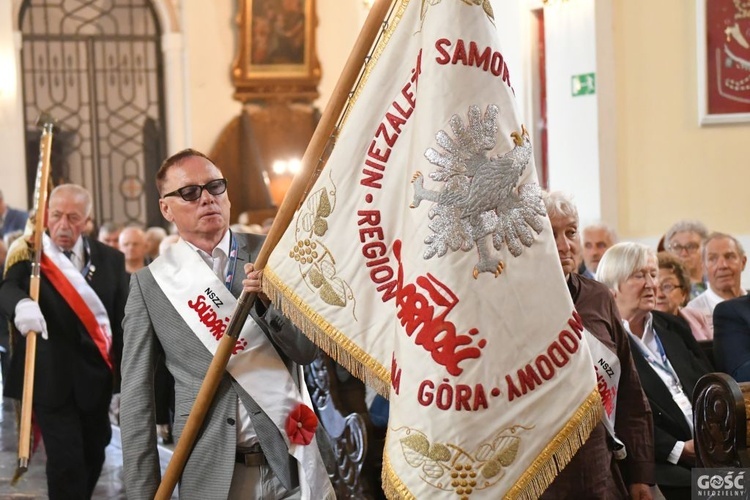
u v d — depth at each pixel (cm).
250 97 1711
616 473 378
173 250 374
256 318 353
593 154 1066
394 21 329
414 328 304
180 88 1709
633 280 476
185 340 361
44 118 623
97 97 1727
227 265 374
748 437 385
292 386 358
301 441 353
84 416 576
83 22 1728
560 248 398
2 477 725
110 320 588
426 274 304
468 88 308
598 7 1054
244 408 355
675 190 1052
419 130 310
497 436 301
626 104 1059
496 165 308
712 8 1032
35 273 566
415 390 302
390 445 304
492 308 304
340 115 336
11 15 1633
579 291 398
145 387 361
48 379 561
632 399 401
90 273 586
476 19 311
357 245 328
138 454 354
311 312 330
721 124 1039
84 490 566
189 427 348
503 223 308
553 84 1109
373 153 329
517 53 1222
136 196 1738
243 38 1697
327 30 1733
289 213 340
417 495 298
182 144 1711
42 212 583
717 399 393
